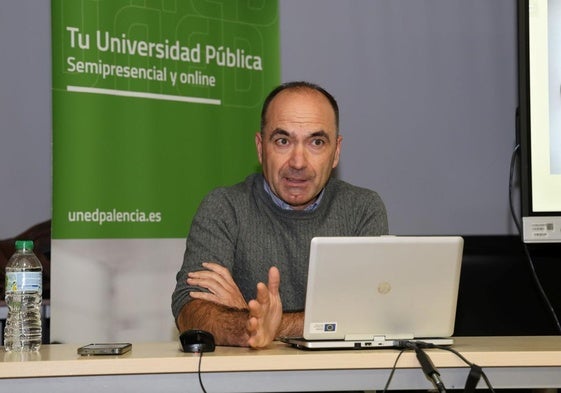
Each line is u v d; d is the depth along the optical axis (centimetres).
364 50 416
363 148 414
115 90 309
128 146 312
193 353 175
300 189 241
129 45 314
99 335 303
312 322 179
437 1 426
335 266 177
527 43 278
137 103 315
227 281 220
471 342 198
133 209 313
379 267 179
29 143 368
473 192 427
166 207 323
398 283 181
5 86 364
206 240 238
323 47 411
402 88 420
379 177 415
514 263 258
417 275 181
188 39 333
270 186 246
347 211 254
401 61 421
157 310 319
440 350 173
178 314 215
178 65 329
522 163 273
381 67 418
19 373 160
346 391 177
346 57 414
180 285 223
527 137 275
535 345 189
